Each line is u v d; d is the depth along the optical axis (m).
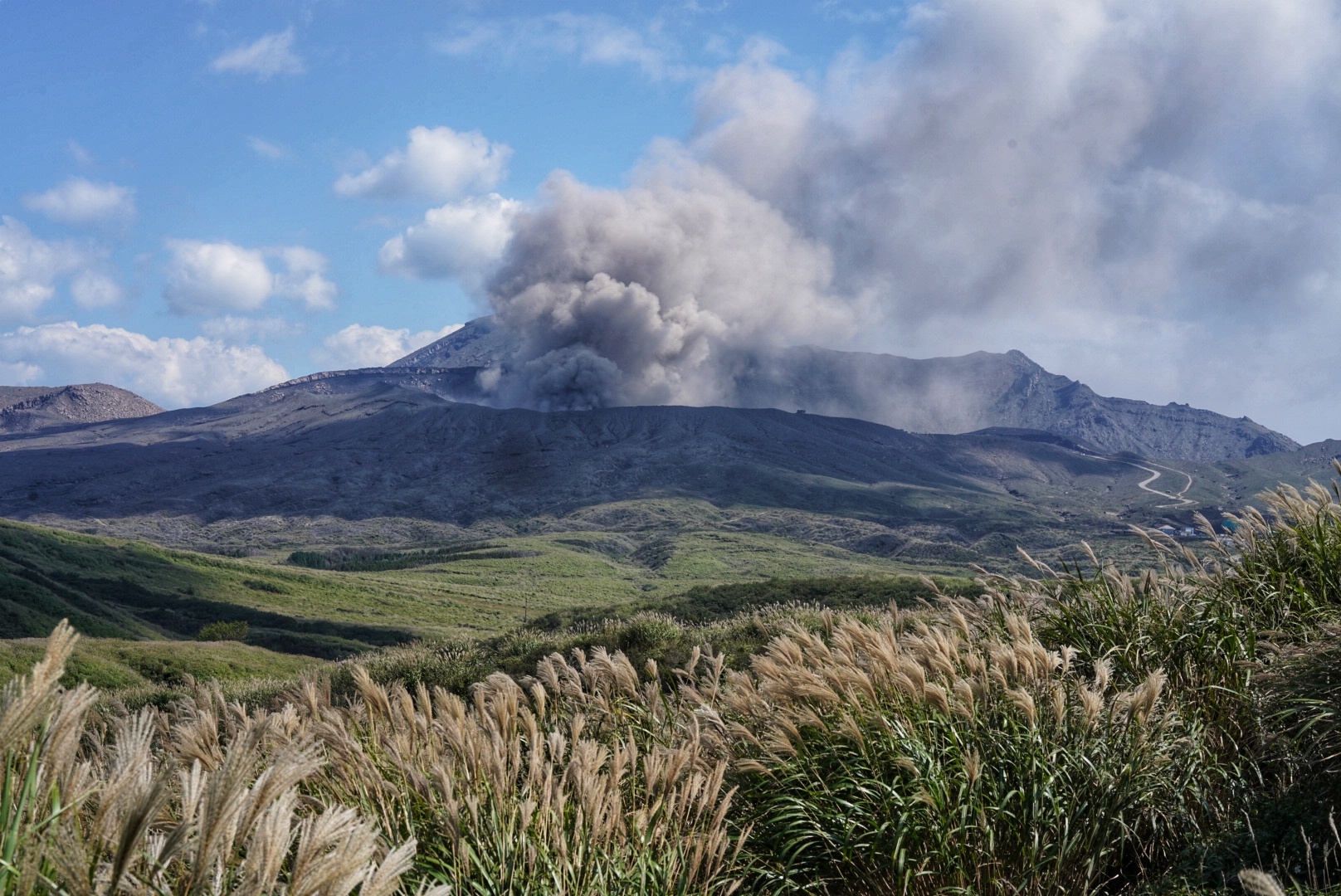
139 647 46.47
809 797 4.46
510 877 3.38
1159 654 5.54
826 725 4.77
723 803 3.88
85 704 1.93
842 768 4.50
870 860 4.16
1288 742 4.59
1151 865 4.35
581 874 3.50
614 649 15.33
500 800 3.66
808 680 4.69
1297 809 4.13
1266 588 6.01
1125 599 6.05
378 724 4.71
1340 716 4.38
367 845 1.77
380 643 93.44
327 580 138.75
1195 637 5.47
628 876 3.55
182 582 119.06
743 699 5.03
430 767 4.00
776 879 4.22
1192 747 4.60
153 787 1.66
